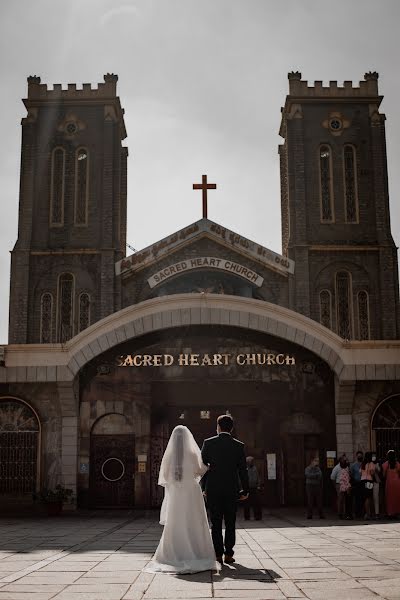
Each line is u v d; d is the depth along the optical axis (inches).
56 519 963.3
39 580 385.7
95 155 1989.4
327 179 2005.4
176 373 1146.0
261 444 1184.2
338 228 1971.0
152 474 1157.1
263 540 614.5
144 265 1830.7
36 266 1919.3
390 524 798.5
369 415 1118.4
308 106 2026.3
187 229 1813.5
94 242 1942.7
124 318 1111.6
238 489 464.8
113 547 568.4
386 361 1099.9
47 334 1892.2
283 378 1150.3
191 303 1122.0
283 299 1840.6
